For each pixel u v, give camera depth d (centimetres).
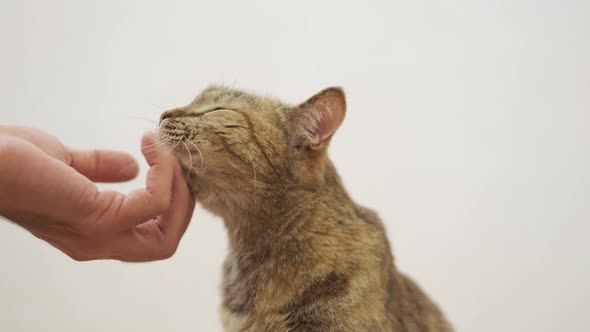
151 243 40
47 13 76
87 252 38
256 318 44
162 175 39
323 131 46
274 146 45
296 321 43
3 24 76
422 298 56
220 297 49
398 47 81
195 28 79
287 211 45
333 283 43
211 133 44
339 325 42
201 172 44
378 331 42
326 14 80
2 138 33
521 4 81
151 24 78
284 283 44
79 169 42
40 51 76
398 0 81
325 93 45
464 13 82
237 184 45
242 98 49
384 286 45
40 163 33
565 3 81
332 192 47
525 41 82
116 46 78
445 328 57
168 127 43
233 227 47
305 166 46
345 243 45
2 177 32
